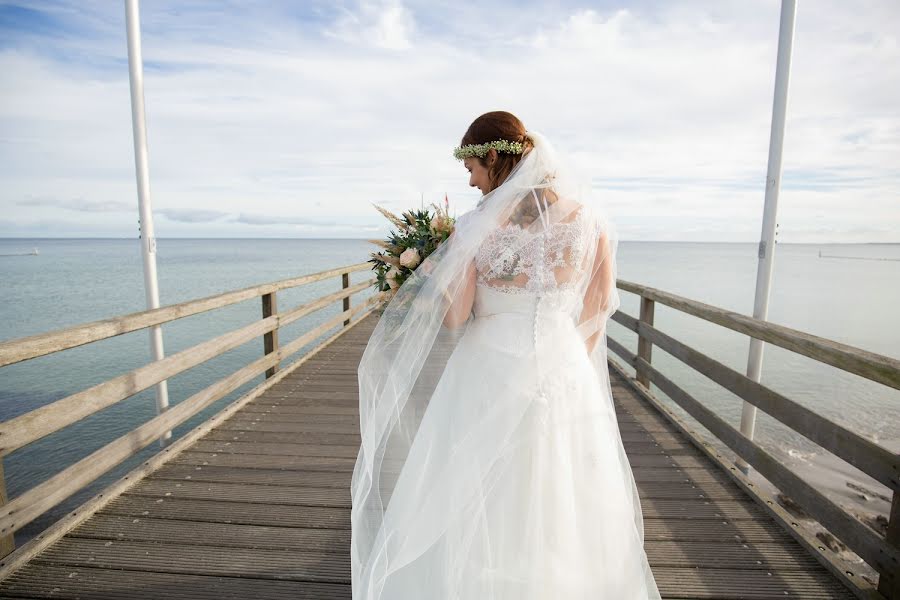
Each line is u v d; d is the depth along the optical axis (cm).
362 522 153
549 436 134
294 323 1493
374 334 151
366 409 154
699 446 326
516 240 133
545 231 134
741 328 272
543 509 132
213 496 263
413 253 146
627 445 335
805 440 662
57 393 847
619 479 147
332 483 280
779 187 320
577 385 140
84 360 1057
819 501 214
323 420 384
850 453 193
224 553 214
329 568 205
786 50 311
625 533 144
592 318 154
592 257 143
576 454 139
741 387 275
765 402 252
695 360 335
